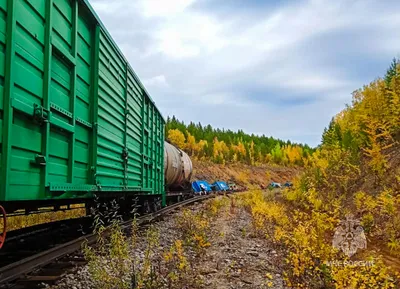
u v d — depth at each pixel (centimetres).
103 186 755
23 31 435
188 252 792
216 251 823
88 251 542
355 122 2092
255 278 614
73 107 592
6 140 392
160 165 1673
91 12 671
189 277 598
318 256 626
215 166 9894
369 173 1625
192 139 10538
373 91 1908
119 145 905
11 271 516
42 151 483
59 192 543
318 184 2078
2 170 389
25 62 440
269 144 14212
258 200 1823
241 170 10388
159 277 567
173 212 1798
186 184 2817
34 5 461
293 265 660
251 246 888
